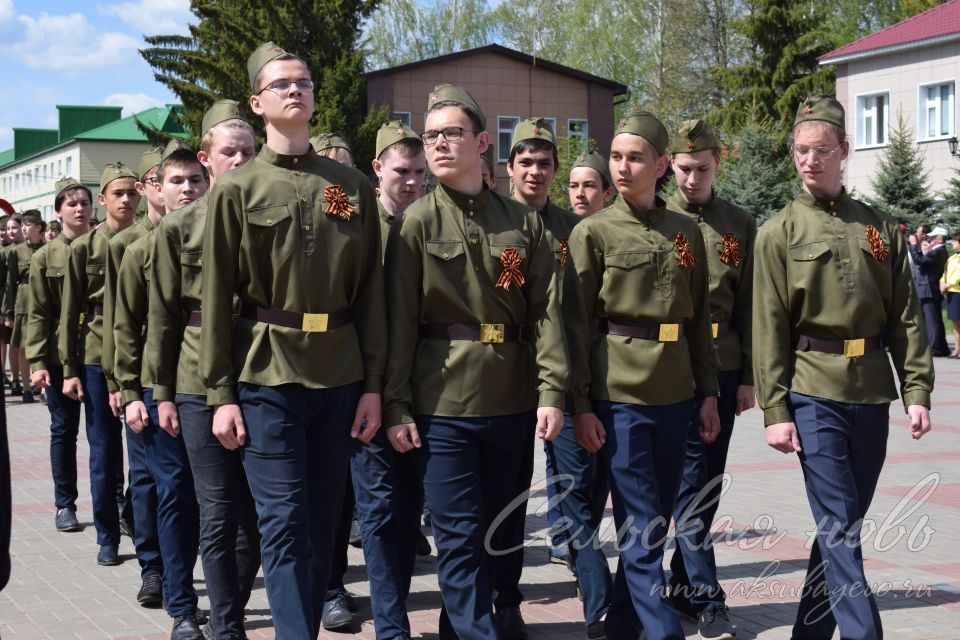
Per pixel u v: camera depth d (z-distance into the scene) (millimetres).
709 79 43844
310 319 4332
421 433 4617
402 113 39938
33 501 9133
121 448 7168
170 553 5469
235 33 33844
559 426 4531
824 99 4949
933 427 12414
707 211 6066
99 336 6930
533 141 6277
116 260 5953
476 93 40781
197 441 4840
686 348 5047
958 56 31281
